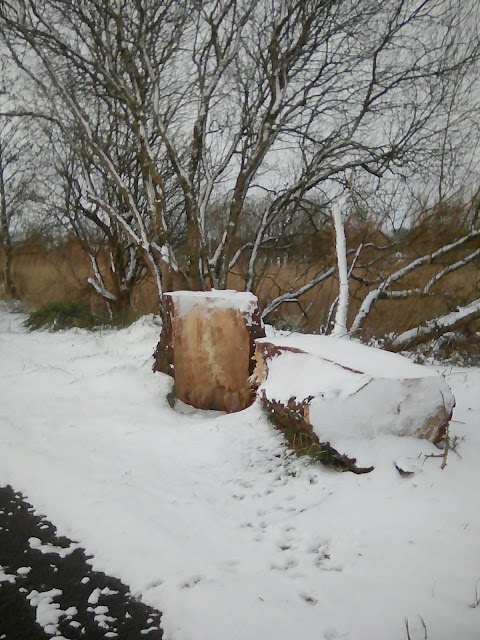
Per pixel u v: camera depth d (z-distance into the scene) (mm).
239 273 13188
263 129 10406
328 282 12562
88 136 10703
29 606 3193
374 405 4645
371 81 10984
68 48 10383
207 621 3033
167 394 6836
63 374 7730
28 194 16422
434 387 4777
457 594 3121
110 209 11148
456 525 3709
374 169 11492
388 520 3857
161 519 4035
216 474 4766
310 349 5527
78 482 4590
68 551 3730
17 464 4926
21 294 17953
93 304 15117
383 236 11750
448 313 10445
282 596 3191
